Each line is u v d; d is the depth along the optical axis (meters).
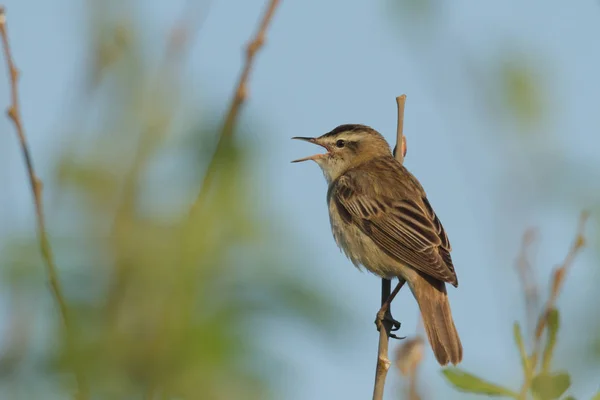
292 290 3.37
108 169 3.65
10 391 3.44
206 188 3.50
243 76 4.19
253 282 3.40
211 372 3.28
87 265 3.49
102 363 3.38
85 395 3.41
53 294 3.48
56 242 3.52
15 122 4.87
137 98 3.79
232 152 3.51
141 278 3.42
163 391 3.32
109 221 3.54
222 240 3.44
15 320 3.48
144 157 3.63
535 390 5.35
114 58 3.88
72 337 3.41
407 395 5.80
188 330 3.31
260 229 3.46
